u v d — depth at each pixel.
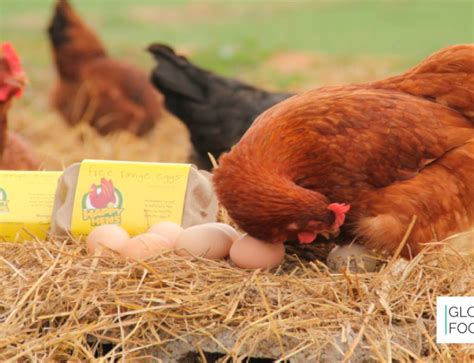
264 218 5.18
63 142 12.02
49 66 17.23
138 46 19.22
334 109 5.49
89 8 24.52
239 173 5.25
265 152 5.33
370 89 5.79
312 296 5.06
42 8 24.05
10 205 6.17
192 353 5.04
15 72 8.22
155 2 26.00
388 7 25.25
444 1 26.00
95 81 12.52
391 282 5.20
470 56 5.74
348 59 17.80
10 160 8.44
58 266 5.34
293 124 5.43
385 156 5.47
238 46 18.92
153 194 6.00
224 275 5.21
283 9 25.33
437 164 5.59
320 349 4.76
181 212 5.97
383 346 4.80
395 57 18.00
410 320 5.02
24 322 4.99
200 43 19.72
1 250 5.68
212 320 4.94
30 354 4.78
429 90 5.79
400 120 5.53
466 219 5.66
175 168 6.06
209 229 5.53
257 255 5.34
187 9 25.02
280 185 5.18
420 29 21.75
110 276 5.13
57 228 5.95
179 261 5.30
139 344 4.91
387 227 5.48
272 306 4.97
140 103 12.53
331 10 25.05
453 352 4.93
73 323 4.98
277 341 4.83
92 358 4.80
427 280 5.26
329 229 5.23
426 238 5.55
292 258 5.77
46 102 14.18
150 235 5.50
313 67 17.02
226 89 9.41
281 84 15.18
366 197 5.52
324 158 5.42
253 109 9.21
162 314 4.95
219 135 9.30
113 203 5.99
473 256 5.79
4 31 20.67
